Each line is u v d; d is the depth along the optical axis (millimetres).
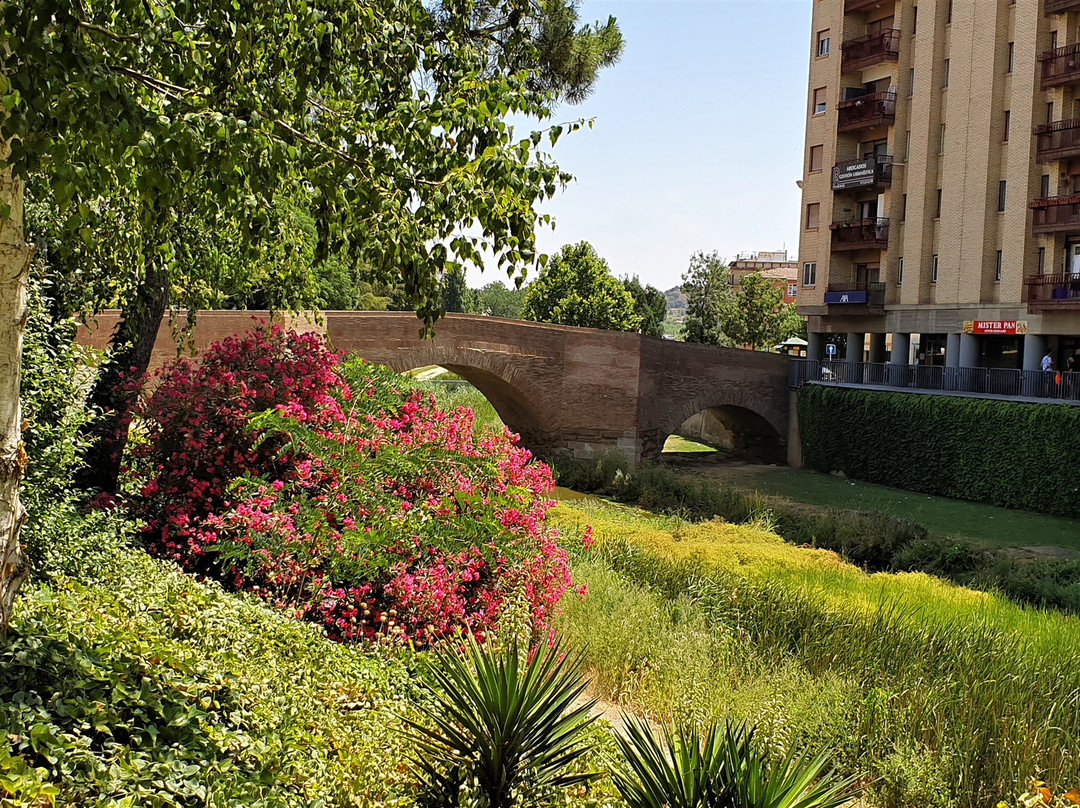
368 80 5852
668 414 35969
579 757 5891
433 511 9469
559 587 10305
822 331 43094
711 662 10102
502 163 5672
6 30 3916
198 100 5270
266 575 8172
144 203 5016
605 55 17438
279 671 6152
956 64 36250
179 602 6621
